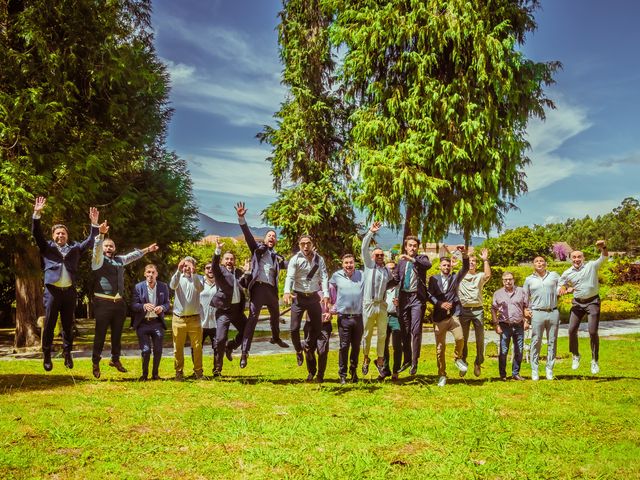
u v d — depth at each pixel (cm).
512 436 561
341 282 846
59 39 1736
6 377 909
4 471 445
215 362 929
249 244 868
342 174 2480
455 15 1992
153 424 589
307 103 2452
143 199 2173
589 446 527
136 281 2450
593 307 946
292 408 661
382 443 532
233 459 484
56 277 802
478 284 940
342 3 2273
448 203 2077
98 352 872
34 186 1549
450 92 2045
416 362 870
